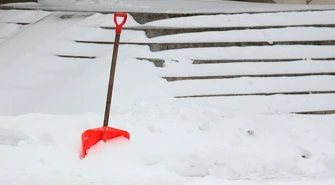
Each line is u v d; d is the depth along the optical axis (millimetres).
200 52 26672
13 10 31281
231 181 15523
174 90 24594
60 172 16047
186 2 35719
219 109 22375
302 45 27656
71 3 34375
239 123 21312
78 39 27203
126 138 17969
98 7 32062
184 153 17703
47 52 26594
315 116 23578
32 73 25328
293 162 17969
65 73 25312
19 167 16328
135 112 21094
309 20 29156
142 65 25500
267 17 29203
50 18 29391
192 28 27750
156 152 17719
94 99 23438
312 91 25312
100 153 17328
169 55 26328
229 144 19375
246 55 26781
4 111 23031
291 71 26188
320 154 19094
